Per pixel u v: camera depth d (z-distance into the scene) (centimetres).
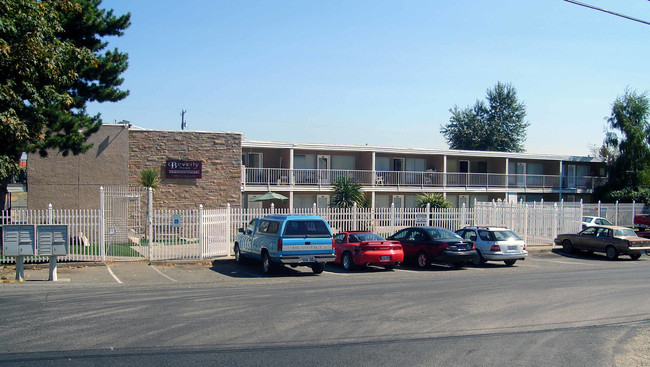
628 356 745
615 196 4156
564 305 1112
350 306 1059
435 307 1063
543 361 710
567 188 4384
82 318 916
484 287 1361
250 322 900
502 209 2650
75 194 2353
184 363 666
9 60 1321
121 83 1964
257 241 1678
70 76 1538
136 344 750
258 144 3262
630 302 1157
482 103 6800
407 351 739
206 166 2823
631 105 4388
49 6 1430
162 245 2041
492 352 745
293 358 695
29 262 1688
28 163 2298
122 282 1416
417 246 1864
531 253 2453
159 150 2742
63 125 1731
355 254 1736
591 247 2356
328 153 3684
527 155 4178
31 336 787
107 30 1877
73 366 647
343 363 678
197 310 998
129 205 2603
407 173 3841
